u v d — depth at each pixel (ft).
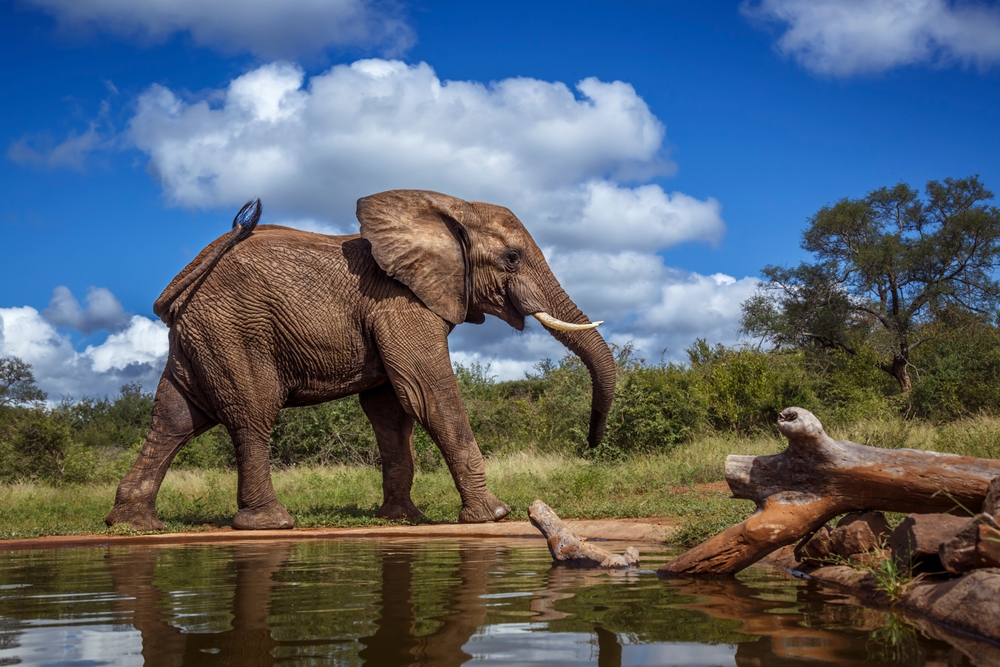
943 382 55.72
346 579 15.31
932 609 11.25
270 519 29.55
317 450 60.85
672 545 21.74
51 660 9.07
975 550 11.44
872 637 10.00
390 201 31.04
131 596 13.55
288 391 30.83
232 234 29.84
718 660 8.87
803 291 106.11
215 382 29.89
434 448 56.65
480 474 30.83
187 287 30.30
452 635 10.14
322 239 31.63
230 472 54.49
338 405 62.13
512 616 11.36
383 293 30.76
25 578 16.24
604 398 32.42
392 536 26.66
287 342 30.07
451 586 14.26
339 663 8.81
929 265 103.50
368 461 60.03
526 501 33.71
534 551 20.66
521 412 65.05
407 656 9.10
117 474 59.47
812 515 14.71
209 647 9.60
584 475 36.24
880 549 14.44
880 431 39.99
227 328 29.76
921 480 13.62
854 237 109.19
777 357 68.28
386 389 33.58
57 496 42.83
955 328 96.32
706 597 12.94
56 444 59.52
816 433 14.26
